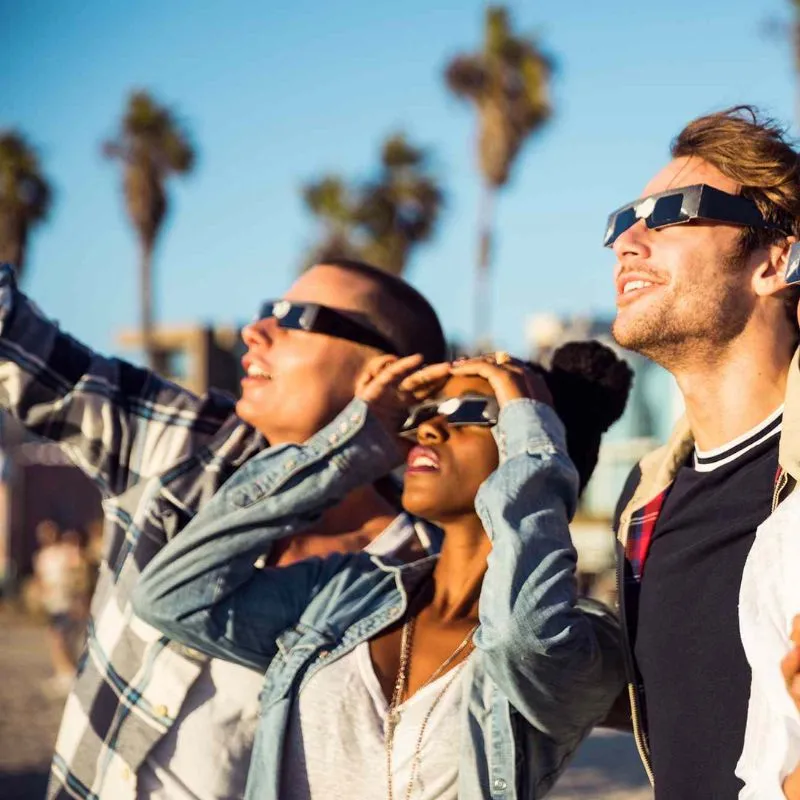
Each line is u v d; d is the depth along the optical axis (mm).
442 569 2906
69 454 3641
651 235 2686
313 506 3025
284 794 2770
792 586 2102
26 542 30484
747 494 2510
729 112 2750
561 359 3309
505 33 37531
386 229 39719
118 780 3143
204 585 2947
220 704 3127
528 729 2750
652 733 2564
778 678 2070
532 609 2555
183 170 43219
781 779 2041
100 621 3340
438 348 3602
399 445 3086
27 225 43312
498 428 2848
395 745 2703
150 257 43344
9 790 8414
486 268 37312
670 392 22109
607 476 22781
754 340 2621
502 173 37281
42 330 3617
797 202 2631
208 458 3475
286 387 3387
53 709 12766
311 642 2873
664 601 2572
